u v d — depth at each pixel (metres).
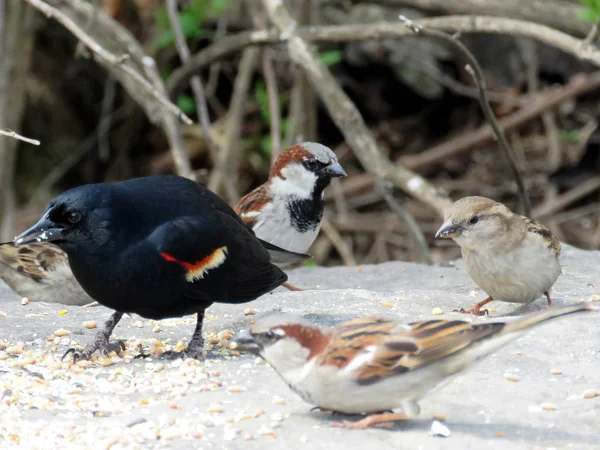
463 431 7.43
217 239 9.31
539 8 19.61
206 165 24.19
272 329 7.29
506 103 24.31
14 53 19.50
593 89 23.34
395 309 10.77
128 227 8.94
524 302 10.52
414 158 23.25
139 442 7.27
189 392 8.38
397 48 24.14
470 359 7.24
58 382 8.64
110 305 9.23
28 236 8.85
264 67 21.03
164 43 21.78
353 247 22.92
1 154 19.75
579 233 22.59
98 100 24.44
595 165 22.62
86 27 17.59
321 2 22.98
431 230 22.58
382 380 7.17
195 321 10.92
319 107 24.44
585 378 8.53
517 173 15.49
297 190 12.91
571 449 7.08
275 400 8.10
